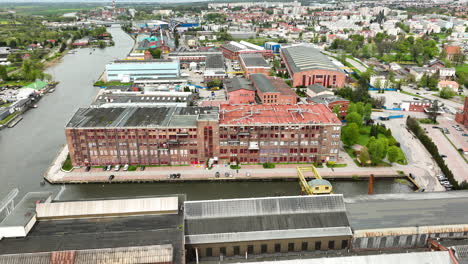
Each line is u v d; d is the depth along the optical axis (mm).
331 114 150375
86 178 135750
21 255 77000
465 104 187625
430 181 132875
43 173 143250
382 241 91562
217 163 145500
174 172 139375
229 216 93250
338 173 138375
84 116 149875
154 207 93812
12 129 193000
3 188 132500
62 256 77062
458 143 167375
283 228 91125
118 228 87750
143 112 155500
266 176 135875
